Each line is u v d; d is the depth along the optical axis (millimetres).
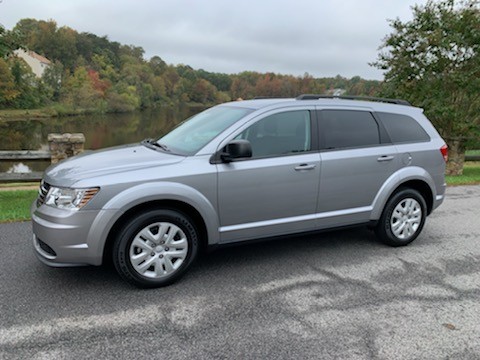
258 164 3820
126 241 3391
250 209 3852
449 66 11125
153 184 3410
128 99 96938
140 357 2605
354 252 4582
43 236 3311
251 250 4594
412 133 4781
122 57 127750
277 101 4203
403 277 3916
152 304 3297
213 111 4602
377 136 4527
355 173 4312
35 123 60094
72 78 91125
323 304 3350
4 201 6797
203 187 3600
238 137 3812
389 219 4633
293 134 4066
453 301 3443
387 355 2682
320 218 4227
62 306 3230
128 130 58594
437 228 5586
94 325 2963
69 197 3262
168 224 3549
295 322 3062
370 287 3682
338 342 2812
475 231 5453
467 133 11336
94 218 3262
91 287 3574
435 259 4402
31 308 3188
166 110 107875
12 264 4035
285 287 3654
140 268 3473
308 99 4320
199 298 3418
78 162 3723
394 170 4566
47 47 109625
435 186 4902
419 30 11305
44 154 8938
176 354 2645
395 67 11727
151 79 114438
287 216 4059
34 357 2574
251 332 2918
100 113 88062
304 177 4035
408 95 11906
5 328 2895
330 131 4254
